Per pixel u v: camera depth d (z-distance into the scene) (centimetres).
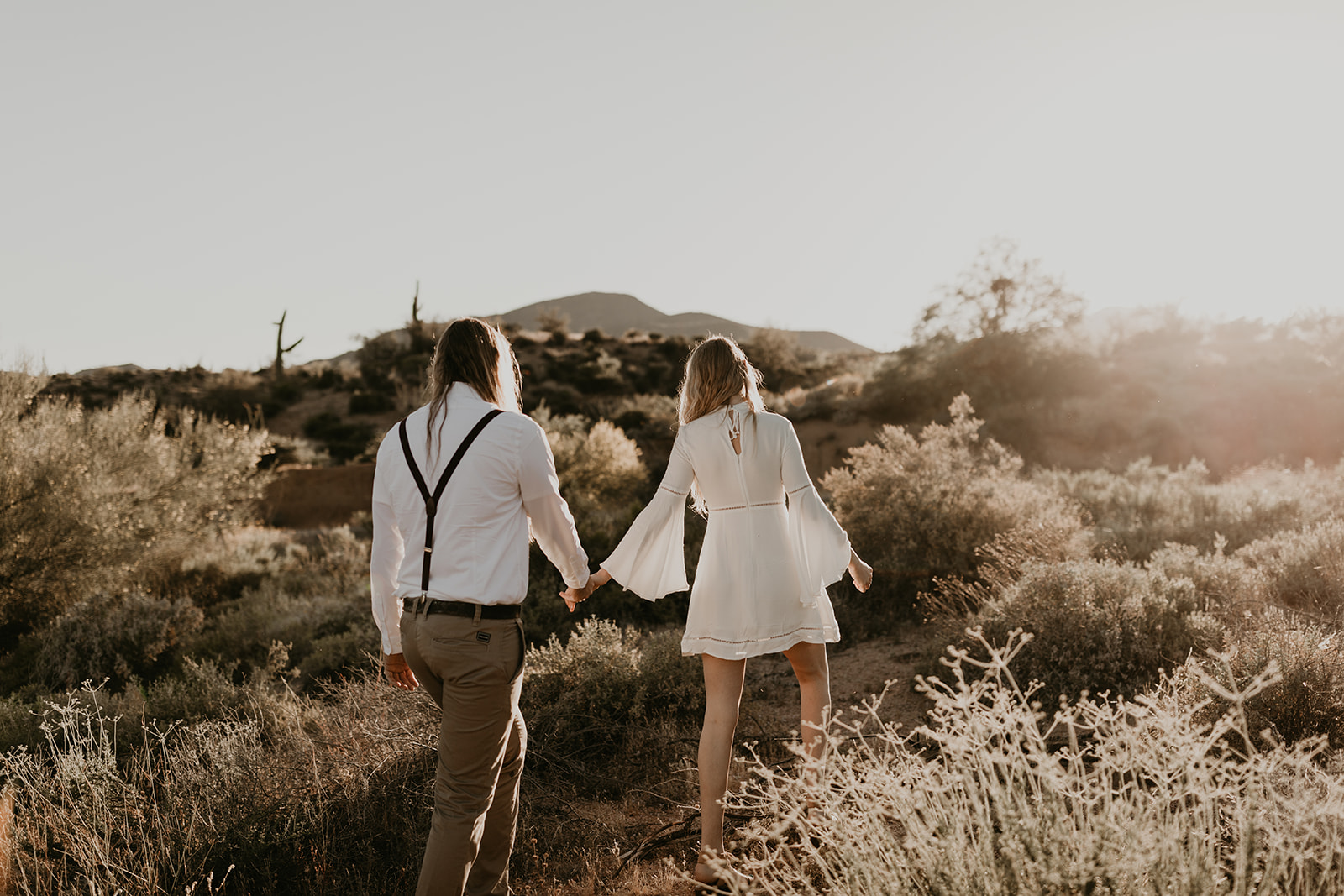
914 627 614
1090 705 203
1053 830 167
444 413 251
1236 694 183
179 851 293
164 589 1088
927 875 182
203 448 1265
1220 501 937
